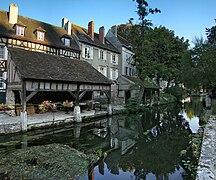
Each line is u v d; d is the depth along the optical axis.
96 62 25.12
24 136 8.95
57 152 6.49
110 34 31.02
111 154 7.23
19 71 9.95
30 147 7.07
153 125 13.67
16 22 18.64
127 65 31.23
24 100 9.57
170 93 39.00
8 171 4.91
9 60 13.21
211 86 18.78
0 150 6.71
